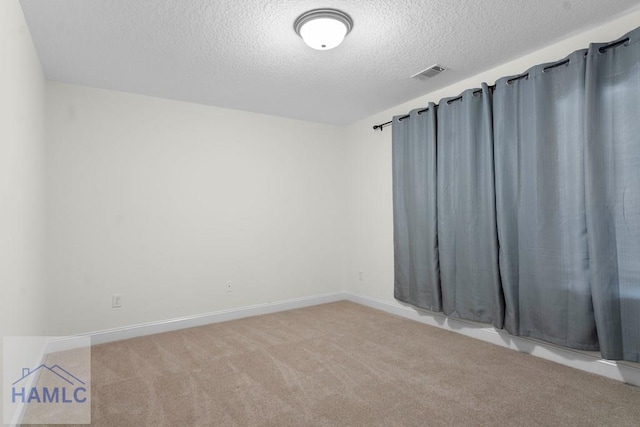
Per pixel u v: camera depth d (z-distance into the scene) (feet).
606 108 6.76
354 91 10.57
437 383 6.99
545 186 7.71
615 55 6.66
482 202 9.12
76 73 8.91
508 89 8.46
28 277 6.81
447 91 10.32
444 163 9.97
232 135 12.15
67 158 9.38
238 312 12.00
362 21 6.75
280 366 7.89
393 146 11.87
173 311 10.87
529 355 8.33
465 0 6.14
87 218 9.61
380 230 12.96
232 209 12.07
